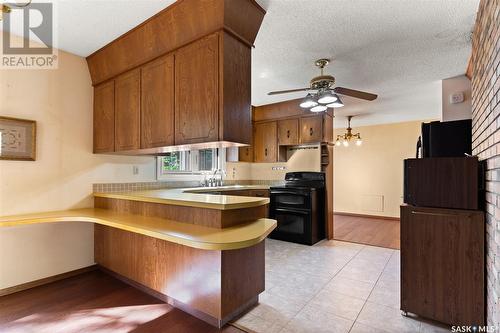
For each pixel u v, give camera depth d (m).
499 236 1.48
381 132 6.45
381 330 1.92
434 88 3.81
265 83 3.66
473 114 2.38
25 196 2.59
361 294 2.48
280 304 2.29
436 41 2.48
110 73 2.88
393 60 2.90
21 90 2.57
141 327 1.96
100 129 3.03
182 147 2.44
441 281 1.97
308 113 4.57
